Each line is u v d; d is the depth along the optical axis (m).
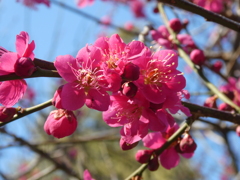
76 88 0.23
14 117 0.24
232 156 0.49
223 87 0.39
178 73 0.24
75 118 0.24
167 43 0.35
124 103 0.23
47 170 0.44
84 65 0.23
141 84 0.23
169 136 0.28
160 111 0.23
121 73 0.22
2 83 0.24
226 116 0.27
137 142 0.25
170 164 0.28
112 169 0.54
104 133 0.53
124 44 0.23
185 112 0.24
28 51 0.23
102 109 0.22
